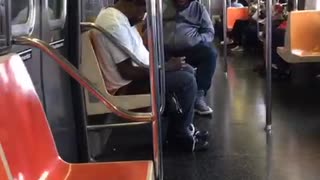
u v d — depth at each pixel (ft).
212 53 13.28
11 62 4.64
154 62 5.62
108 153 10.14
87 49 9.02
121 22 9.30
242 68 21.86
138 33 10.28
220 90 16.80
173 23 12.96
